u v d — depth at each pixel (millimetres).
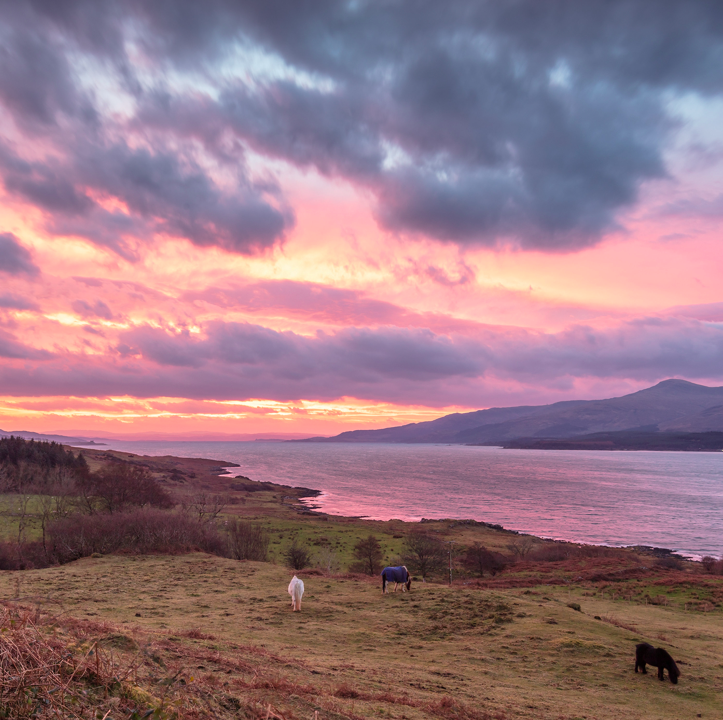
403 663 18453
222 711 7191
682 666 21469
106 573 37562
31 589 29953
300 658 16672
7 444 120625
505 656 20812
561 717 13828
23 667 5266
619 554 87000
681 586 53281
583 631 24484
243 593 31719
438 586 34688
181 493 118688
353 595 31516
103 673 6250
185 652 12352
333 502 186625
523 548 90875
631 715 15195
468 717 12242
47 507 80000
